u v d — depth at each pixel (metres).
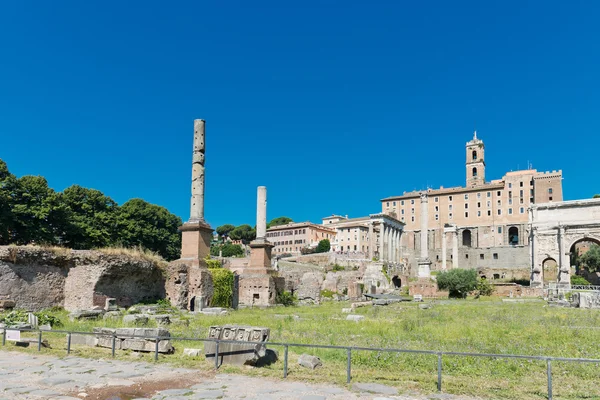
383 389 9.81
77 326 19.56
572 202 81.44
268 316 27.47
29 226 47.28
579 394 9.54
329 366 12.30
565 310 34.84
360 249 142.75
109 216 63.34
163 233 73.81
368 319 25.77
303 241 156.62
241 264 75.69
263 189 43.91
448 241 141.75
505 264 127.50
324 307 39.62
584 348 15.38
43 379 10.77
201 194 33.66
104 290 26.42
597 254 99.81
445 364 12.51
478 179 157.38
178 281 30.12
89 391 9.75
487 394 9.48
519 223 137.00
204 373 11.38
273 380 10.68
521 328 21.41
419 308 37.22
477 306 40.06
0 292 23.28
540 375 11.53
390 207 160.38
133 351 14.02
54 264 25.91
